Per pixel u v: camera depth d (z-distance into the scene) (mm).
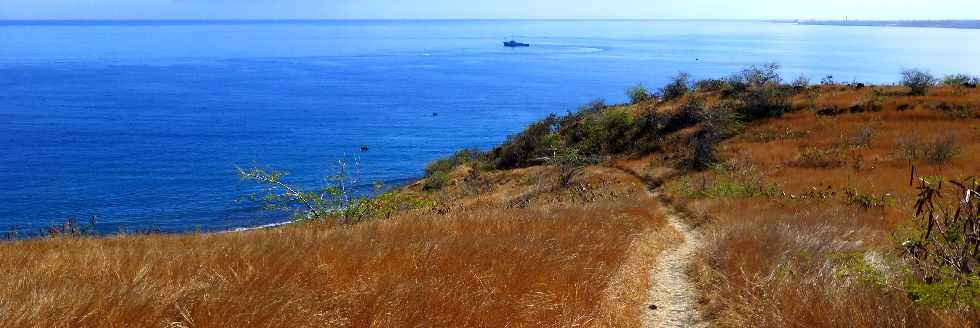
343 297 5797
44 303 4777
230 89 193375
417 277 6836
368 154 90500
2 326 4363
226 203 56594
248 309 5121
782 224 12617
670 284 8875
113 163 80375
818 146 38781
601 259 9195
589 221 14156
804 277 6879
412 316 5406
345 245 9039
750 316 6246
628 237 11742
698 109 51312
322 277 6754
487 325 5598
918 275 5680
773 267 7852
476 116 138250
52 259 9008
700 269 9273
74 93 175750
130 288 5543
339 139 104938
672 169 37094
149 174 72938
